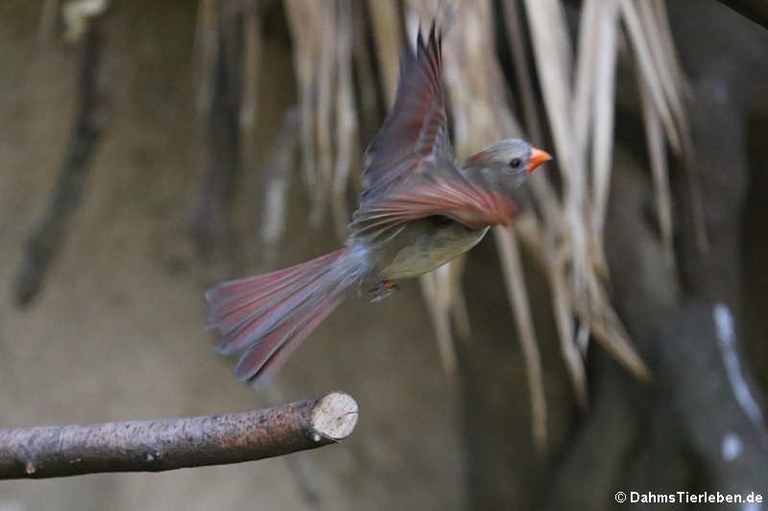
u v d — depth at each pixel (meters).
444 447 13.41
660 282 11.39
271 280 4.04
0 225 11.84
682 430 11.30
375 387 13.17
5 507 11.73
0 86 11.89
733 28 11.06
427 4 8.05
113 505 11.96
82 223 12.00
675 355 11.38
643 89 8.57
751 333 13.30
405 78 3.77
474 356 13.63
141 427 4.80
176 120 12.11
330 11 8.77
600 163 8.01
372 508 12.95
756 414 11.24
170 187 12.11
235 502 12.32
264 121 11.95
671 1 11.06
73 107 11.90
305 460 12.70
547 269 8.79
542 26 8.02
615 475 12.11
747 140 11.71
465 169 4.38
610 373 12.35
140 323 12.08
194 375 12.10
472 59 8.08
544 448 13.52
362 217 3.52
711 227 11.19
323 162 8.84
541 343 13.66
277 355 3.92
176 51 12.11
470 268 13.58
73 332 11.95
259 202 11.93
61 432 4.89
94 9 10.62
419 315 13.43
